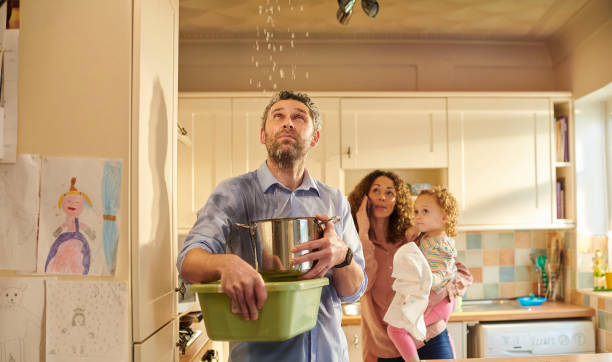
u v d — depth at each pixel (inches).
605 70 107.8
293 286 39.3
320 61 127.7
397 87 128.6
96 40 43.0
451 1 104.7
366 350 91.2
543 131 121.3
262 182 51.6
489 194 119.4
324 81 127.8
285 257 42.1
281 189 51.6
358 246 55.6
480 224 118.9
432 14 111.5
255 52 126.8
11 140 42.6
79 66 42.8
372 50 128.4
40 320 41.9
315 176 117.2
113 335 41.3
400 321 73.4
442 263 85.2
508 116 121.0
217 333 40.2
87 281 41.8
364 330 92.0
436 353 84.0
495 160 120.0
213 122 116.5
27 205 42.4
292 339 48.4
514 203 119.7
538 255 134.4
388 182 94.2
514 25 118.4
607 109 122.3
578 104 122.6
